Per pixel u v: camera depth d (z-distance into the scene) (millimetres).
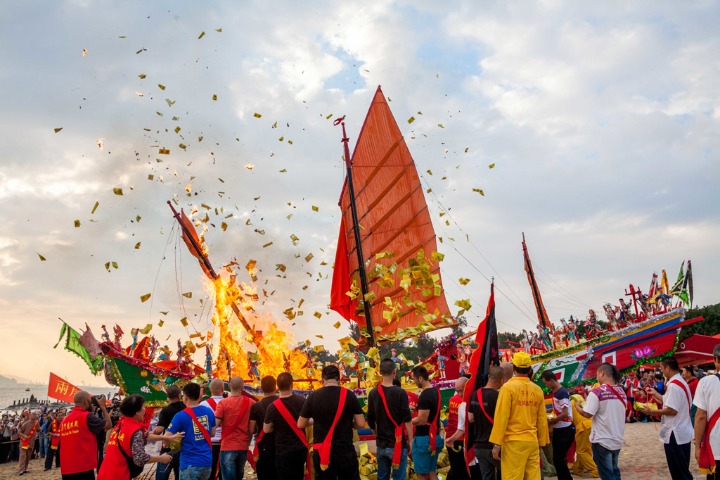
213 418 7113
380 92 19188
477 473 7578
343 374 12930
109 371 13164
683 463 6637
